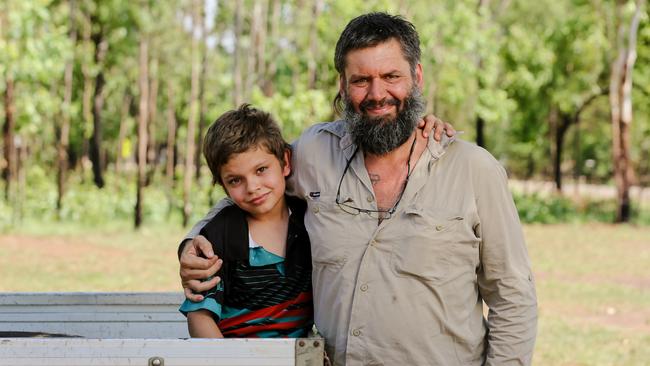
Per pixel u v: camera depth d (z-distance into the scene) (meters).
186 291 2.65
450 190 2.57
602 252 15.97
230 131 2.66
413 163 2.62
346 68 2.60
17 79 17.62
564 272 13.21
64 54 18.17
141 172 18.66
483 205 2.58
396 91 2.55
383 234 2.55
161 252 14.53
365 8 18.52
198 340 2.33
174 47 26.84
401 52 2.56
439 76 22.78
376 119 2.56
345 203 2.61
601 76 27.97
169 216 20.69
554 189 30.92
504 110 24.27
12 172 18.55
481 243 2.60
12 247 14.75
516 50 26.38
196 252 2.66
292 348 2.34
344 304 2.56
